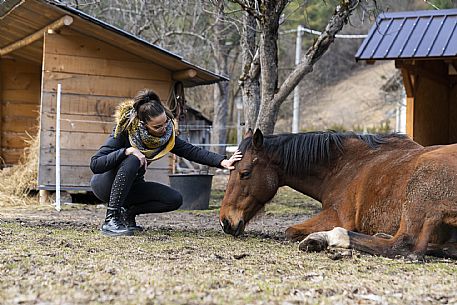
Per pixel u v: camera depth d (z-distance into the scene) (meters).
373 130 31.98
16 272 3.77
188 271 3.92
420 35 10.15
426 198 4.52
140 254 4.55
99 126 9.52
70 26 8.98
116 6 17.08
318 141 5.46
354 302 3.22
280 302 3.17
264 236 5.91
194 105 25.95
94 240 5.23
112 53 9.60
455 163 4.50
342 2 8.03
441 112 12.05
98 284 3.46
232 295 3.27
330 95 39.78
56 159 8.89
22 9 8.73
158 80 9.91
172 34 17.09
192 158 5.68
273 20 8.21
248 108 9.33
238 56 20.77
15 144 11.77
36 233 5.62
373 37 10.42
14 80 11.77
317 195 5.54
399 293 3.47
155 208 5.93
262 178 5.45
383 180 4.94
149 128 5.44
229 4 12.96
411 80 10.55
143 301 3.08
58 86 9.02
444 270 4.16
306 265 4.24
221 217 5.48
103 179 5.77
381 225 4.89
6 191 9.70
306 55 8.34
